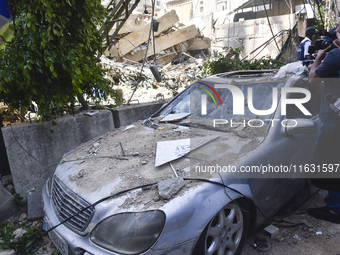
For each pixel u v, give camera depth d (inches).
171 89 344.8
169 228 73.4
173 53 564.7
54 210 96.8
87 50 159.0
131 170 94.2
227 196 84.0
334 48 95.9
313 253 96.4
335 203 110.0
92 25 155.6
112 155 107.7
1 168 160.4
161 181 82.9
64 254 85.9
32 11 127.8
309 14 562.6
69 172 103.1
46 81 139.8
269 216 102.2
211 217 78.6
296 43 484.4
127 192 83.8
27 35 124.9
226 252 89.6
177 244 73.6
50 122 146.6
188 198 78.4
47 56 127.3
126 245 73.7
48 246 114.1
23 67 125.3
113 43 473.4
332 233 105.7
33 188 143.9
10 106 144.6
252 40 569.3
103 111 171.2
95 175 95.9
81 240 80.4
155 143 109.9
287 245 101.0
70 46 141.7
